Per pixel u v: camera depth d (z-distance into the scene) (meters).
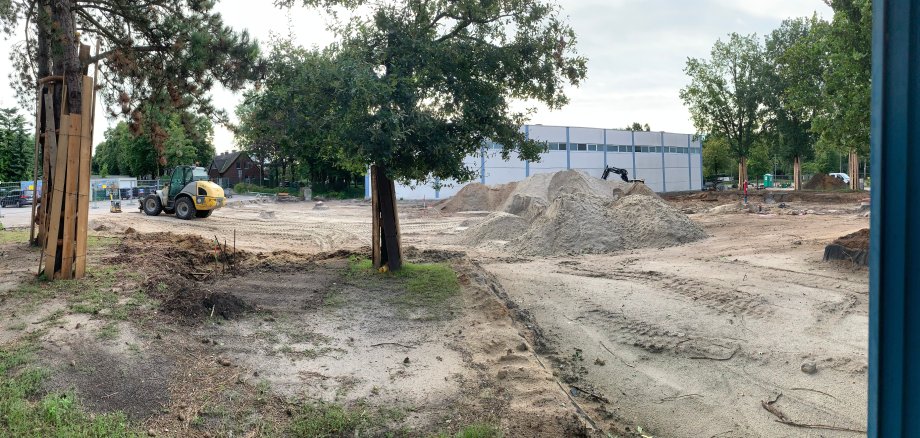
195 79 12.95
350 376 6.43
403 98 9.99
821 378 7.34
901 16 1.64
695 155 61.72
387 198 11.42
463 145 10.86
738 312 10.15
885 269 1.72
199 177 27.41
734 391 7.17
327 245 19.45
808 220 22.88
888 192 1.70
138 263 9.80
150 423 4.89
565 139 50.00
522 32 11.46
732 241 18.36
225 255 11.88
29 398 4.93
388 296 9.63
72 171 8.34
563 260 16.09
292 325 7.89
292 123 10.47
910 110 1.63
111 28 13.86
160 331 6.69
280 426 5.21
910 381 1.68
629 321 9.83
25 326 6.36
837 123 17.41
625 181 42.16
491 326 8.35
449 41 11.25
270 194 59.91
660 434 6.17
